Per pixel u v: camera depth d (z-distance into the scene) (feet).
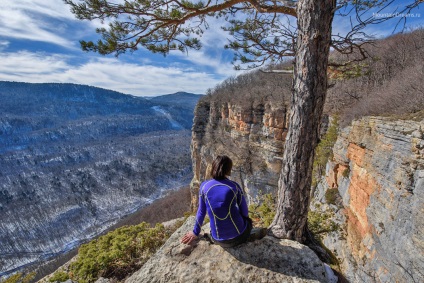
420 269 16.58
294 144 13.26
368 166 27.40
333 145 44.86
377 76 50.65
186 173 491.72
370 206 25.53
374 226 23.86
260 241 12.45
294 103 13.30
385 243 21.33
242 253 11.61
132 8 17.21
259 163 73.67
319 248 14.07
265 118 71.31
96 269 25.68
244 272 10.69
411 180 19.60
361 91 49.21
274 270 10.84
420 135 19.13
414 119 21.57
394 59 52.70
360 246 25.88
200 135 111.45
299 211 13.55
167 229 36.22
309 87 12.70
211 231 11.45
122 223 222.69
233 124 85.35
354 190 30.27
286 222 13.67
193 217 15.75
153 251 28.84
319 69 12.64
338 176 37.50
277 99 70.54
